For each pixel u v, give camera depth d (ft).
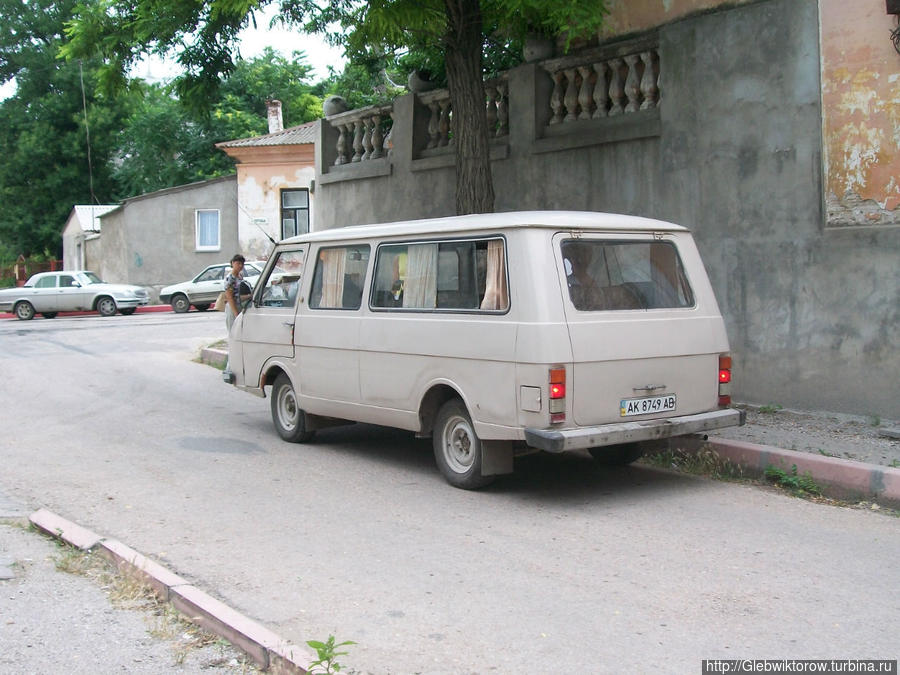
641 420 22.41
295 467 27.02
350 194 49.65
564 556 18.44
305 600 16.19
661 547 18.97
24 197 149.79
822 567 17.61
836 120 28.25
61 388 42.98
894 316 27.22
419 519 21.34
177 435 31.99
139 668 13.61
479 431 22.65
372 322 26.08
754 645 13.99
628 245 23.08
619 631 14.57
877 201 27.55
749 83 30.35
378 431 32.78
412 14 29.96
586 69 36.35
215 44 39.88
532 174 38.11
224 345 55.93
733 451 25.18
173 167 136.26
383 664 13.50
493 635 14.49
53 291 100.53
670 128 32.68
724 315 31.63
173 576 16.74
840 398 28.66
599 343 21.66
